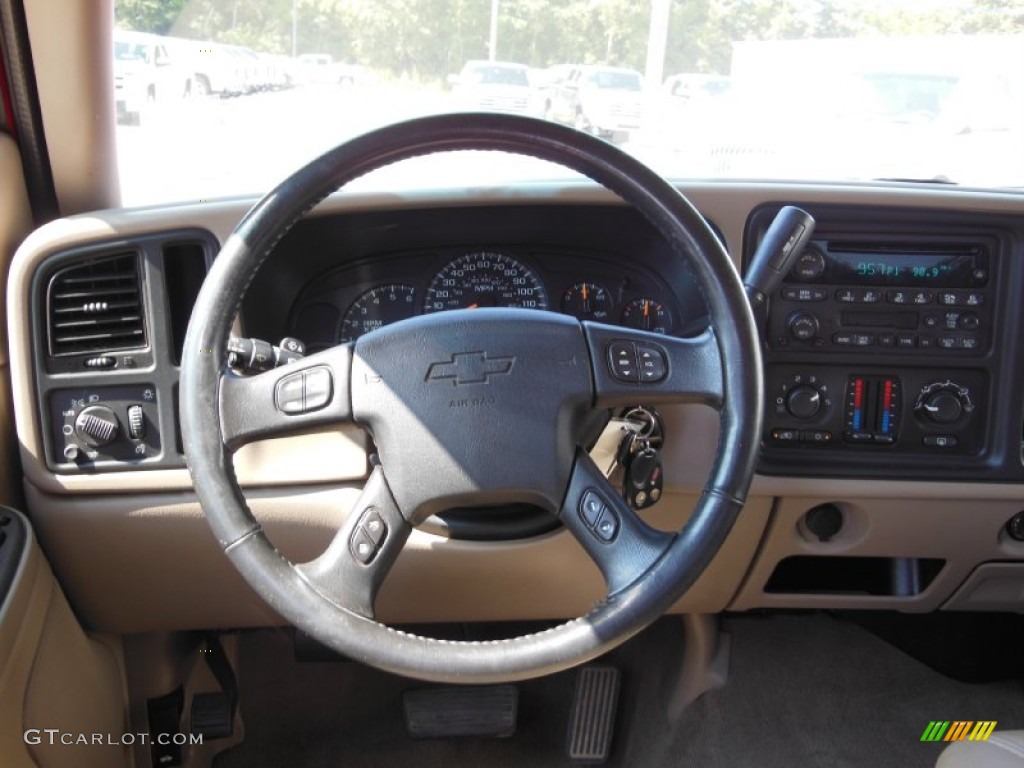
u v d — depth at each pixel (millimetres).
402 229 1367
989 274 1407
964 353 1418
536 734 1793
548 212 1353
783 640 1988
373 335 1022
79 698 1272
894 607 1600
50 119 1382
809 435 1428
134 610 1455
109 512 1339
